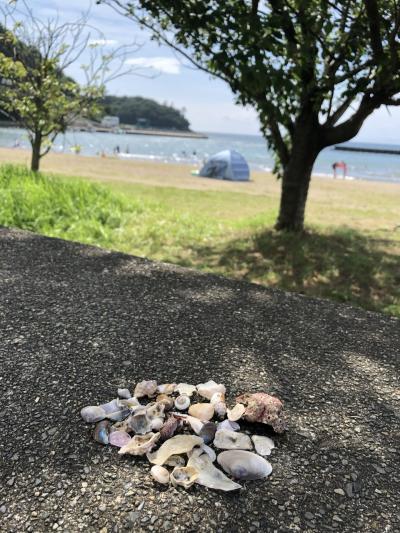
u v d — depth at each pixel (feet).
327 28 15.83
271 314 10.67
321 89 16.99
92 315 9.82
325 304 11.64
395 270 16.52
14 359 7.86
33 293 10.80
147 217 23.08
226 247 18.57
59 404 6.78
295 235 19.51
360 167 149.59
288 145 21.89
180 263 16.42
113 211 22.85
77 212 21.81
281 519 5.08
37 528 4.78
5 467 5.55
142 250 17.92
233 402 7.09
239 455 5.87
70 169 53.57
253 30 14.43
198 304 10.91
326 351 9.03
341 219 29.78
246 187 51.72
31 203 21.18
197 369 7.97
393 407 7.28
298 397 7.38
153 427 6.35
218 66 15.96
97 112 32.91
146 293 11.36
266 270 15.89
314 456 6.08
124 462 5.76
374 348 9.31
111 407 6.64
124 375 7.63
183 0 15.88
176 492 5.34
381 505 5.34
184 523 4.94
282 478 5.66
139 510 5.07
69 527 4.81
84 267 13.05
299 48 15.46
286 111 16.60
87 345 8.50
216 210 31.12
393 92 16.38
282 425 6.46
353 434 6.56
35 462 5.66
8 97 30.66
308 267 16.07
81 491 5.27
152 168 67.87
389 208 38.19
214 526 4.94
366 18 16.01
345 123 18.26
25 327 9.03
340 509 5.26
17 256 13.60
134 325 9.48
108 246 18.10
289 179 20.03
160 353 8.41
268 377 7.89
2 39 29.58
